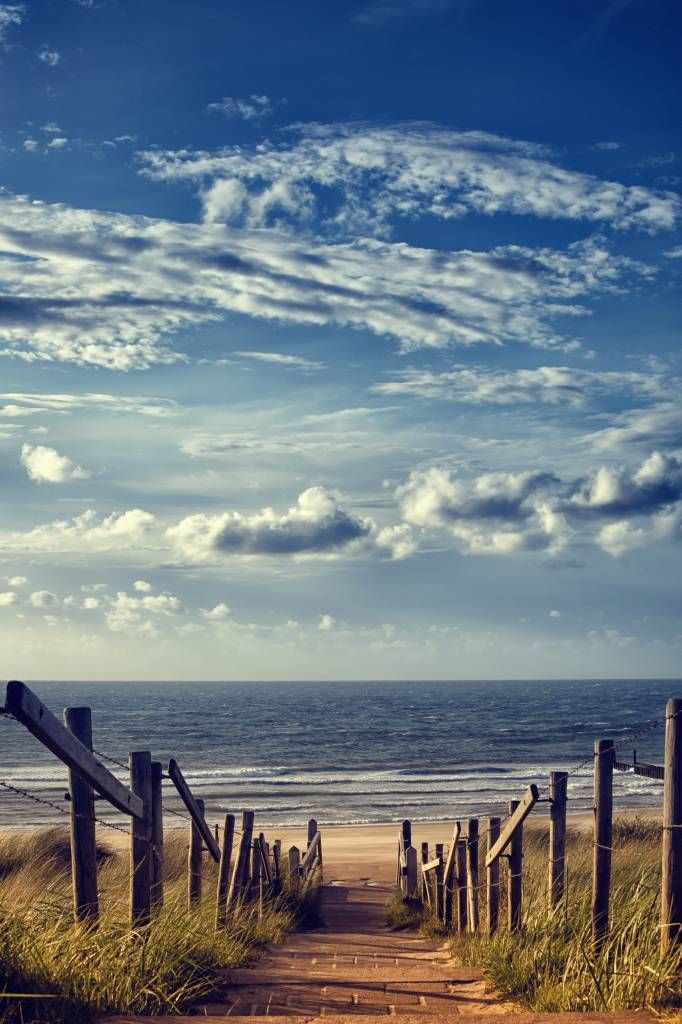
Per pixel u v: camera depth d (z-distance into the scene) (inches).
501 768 2519.7
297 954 371.2
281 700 6943.9
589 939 283.3
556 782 334.0
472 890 403.2
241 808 1662.2
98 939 261.9
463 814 1563.7
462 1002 267.6
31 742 3262.8
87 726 276.8
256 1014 253.0
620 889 341.7
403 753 3056.1
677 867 253.9
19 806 1678.2
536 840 795.4
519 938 306.5
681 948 242.8
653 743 3221.0
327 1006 263.0
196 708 5713.6
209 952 298.2
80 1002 221.1
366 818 1525.6
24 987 219.6
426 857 594.6
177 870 613.0
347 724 4370.1
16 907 286.5
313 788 2020.2
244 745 3344.0
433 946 409.4
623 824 785.6
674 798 255.6
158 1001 242.4
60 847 681.0
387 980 296.8
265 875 539.8
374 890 737.0
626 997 231.6
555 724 4333.2
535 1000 252.8
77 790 284.0
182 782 352.8
